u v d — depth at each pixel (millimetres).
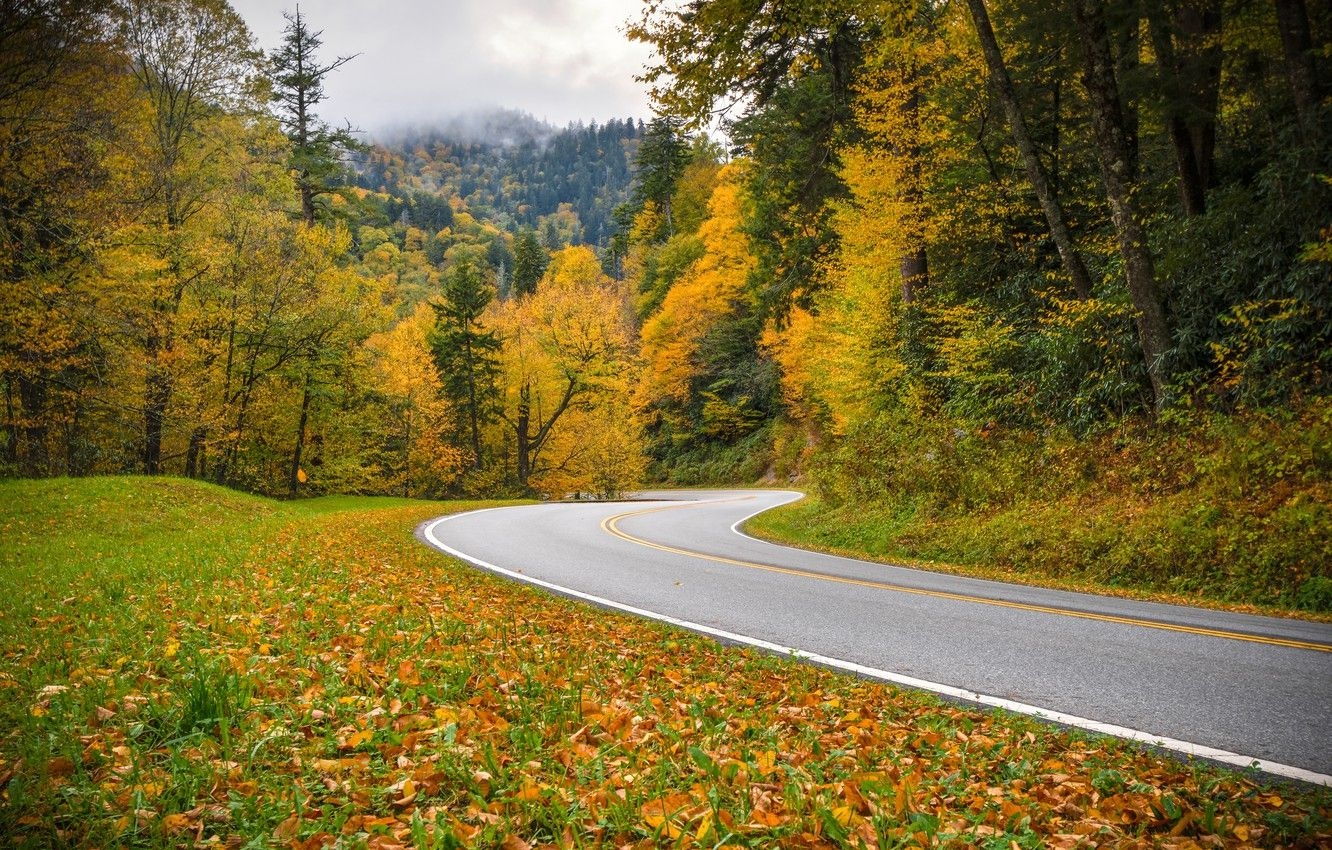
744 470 52500
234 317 27953
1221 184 15172
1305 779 4098
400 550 13555
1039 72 17172
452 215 170750
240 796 3180
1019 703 5465
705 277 49906
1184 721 5000
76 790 3129
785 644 7262
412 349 42125
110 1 18797
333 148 38406
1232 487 11227
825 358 25250
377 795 3285
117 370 21516
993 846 3059
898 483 18188
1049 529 13109
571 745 4055
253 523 19812
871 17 15672
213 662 5043
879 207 19781
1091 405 15625
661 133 60094
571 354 47156
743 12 12297
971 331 18328
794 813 3225
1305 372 11906
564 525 20594
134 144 20703
